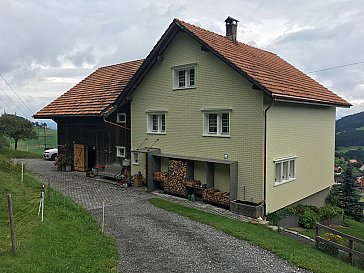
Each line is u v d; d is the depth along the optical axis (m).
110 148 21.41
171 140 17.42
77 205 12.57
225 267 8.18
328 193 20.06
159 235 10.39
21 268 6.25
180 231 10.87
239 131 14.30
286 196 15.14
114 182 19.86
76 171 23.56
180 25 15.69
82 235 9.05
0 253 6.75
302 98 14.36
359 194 20.98
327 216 16.03
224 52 14.84
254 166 13.78
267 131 13.66
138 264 8.11
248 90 13.88
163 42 16.73
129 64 24.92
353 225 17.67
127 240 9.81
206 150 15.68
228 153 14.73
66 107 23.45
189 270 7.92
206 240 10.07
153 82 18.27
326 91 18.73
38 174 22.14
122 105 20.11
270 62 18.11
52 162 28.72
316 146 17.69
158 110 17.98
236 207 13.66
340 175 22.95
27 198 10.98
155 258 8.55
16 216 9.16
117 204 14.46
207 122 15.84
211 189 15.10
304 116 16.38
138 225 11.38
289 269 8.18
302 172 16.42
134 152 19.66
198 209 13.98
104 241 9.20
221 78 14.88
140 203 14.77
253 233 10.93
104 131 21.77
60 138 25.16
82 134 23.30
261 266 8.30
